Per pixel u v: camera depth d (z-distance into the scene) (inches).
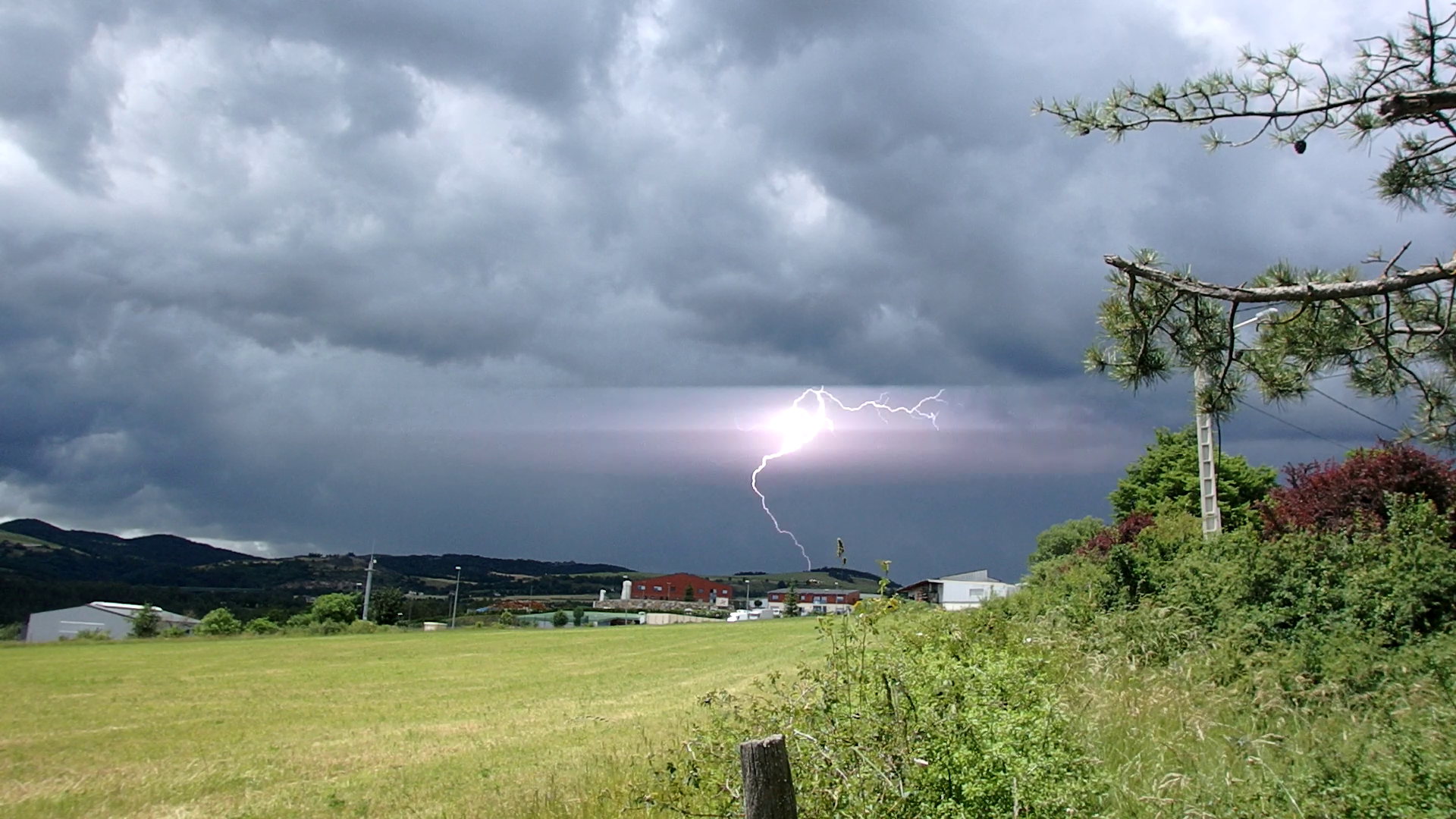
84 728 884.0
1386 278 240.2
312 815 486.6
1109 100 266.8
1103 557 949.8
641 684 1214.9
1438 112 225.1
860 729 223.3
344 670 1569.9
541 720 866.8
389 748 722.8
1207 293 265.0
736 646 1950.1
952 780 212.8
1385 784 241.0
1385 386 281.7
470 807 463.8
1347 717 361.7
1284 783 251.9
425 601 4884.4
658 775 287.7
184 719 948.6
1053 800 217.0
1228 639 493.0
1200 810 239.5
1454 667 403.5
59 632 3405.5
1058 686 315.3
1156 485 2158.0
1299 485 790.5
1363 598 490.9
